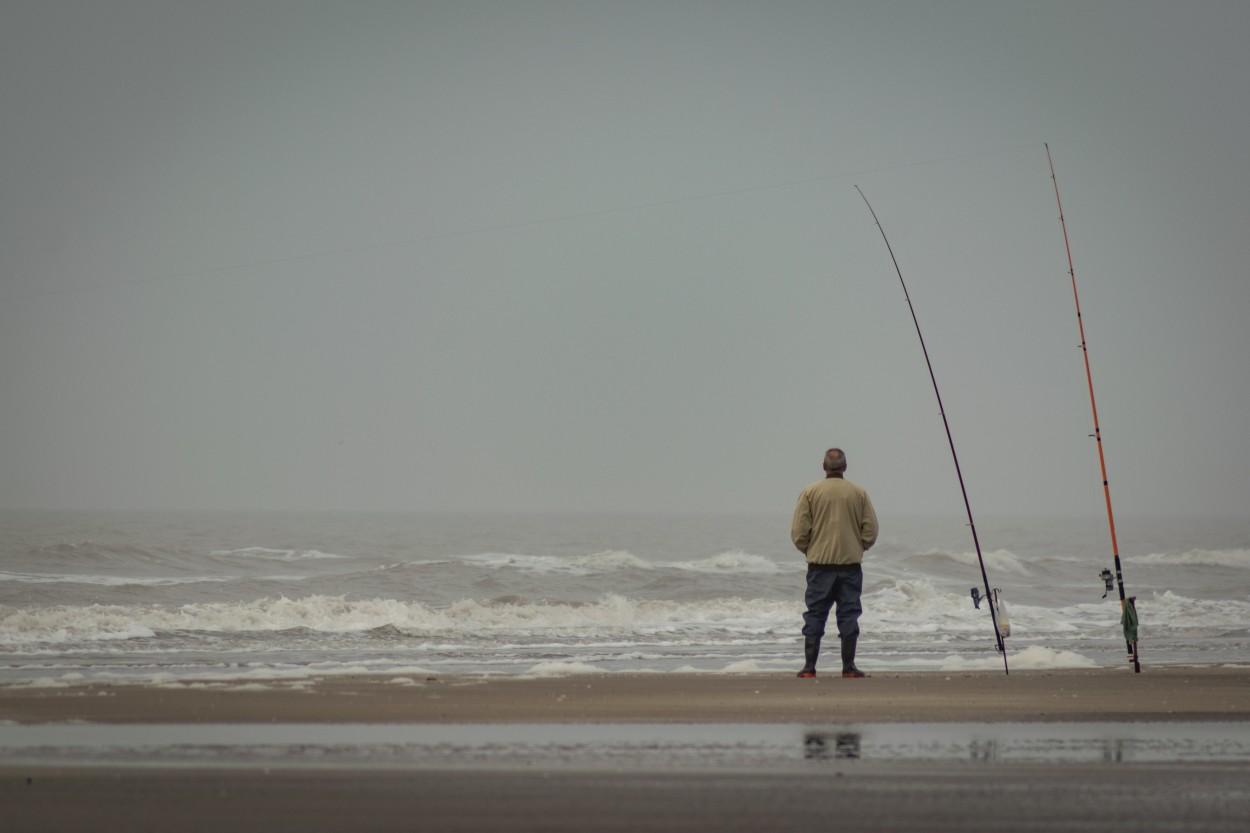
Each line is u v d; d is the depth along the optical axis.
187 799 3.91
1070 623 18.47
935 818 3.67
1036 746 5.05
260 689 7.28
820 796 3.98
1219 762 4.66
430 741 5.19
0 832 3.46
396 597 22.33
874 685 7.60
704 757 4.76
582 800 3.91
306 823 3.59
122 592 20.97
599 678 8.23
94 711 6.14
